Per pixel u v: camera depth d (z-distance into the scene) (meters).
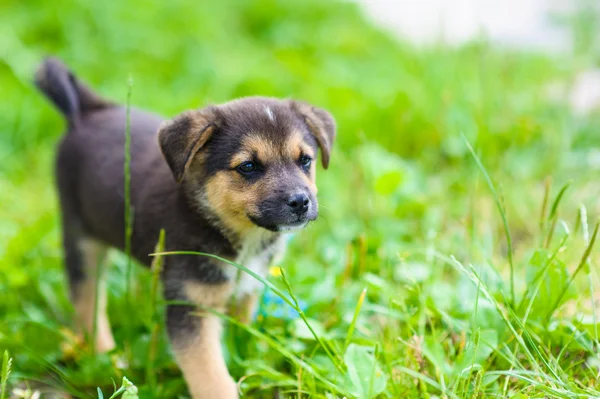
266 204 1.25
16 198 1.58
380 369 1.23
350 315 1.31
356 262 1.39
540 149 1.60
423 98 1.71
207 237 1.27
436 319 1.32
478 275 1.27
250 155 1.26
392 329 1.30
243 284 1.29
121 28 1.87
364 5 2.45
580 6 2.02
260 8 2.16
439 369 1.23
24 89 1.74
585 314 1.31
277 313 1.32
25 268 1.43
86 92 1.40
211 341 1.27
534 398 1.19
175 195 1.28
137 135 1.34
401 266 1.36
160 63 1.84
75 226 1.37
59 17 1.86
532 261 1.29
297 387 1.25
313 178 1.30
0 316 1.37
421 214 1.50
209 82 1.80
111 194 1.32
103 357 1.30
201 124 1.26
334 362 1.23
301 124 1.29
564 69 1.83
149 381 1.27
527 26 2.20
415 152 1.65
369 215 1.50
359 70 1.88
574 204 1.50
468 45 1.90
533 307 1.27
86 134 1.36
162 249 1.24
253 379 1.27
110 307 1.39
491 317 1.27
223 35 2.00
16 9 1.91
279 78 1.78
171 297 1.27
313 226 1.48
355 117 1.67
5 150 1.67
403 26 2.35
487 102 1.63
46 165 1.65
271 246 1.31
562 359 1.26
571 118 1.63
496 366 1.25
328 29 2.10
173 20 1.95
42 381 1.28
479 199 1.50
